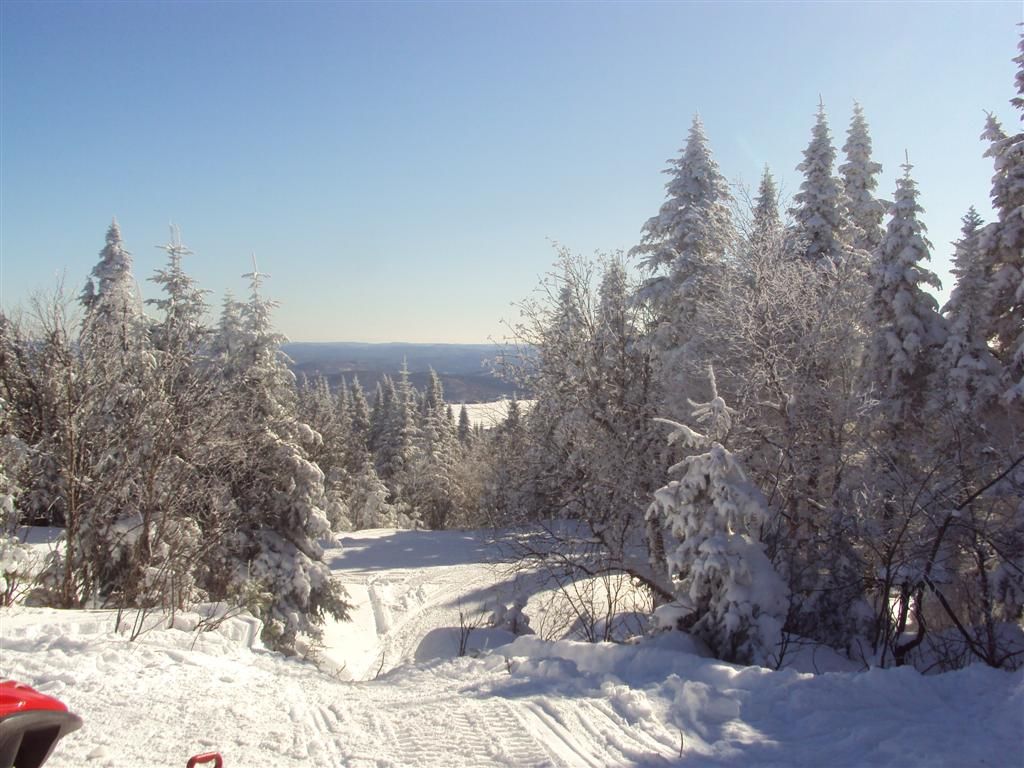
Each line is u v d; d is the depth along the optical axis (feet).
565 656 26.12
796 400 47.26
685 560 30.19
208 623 31.65
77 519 51.21
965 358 52.19
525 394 66.59
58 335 53.36
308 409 118.83
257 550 66.03
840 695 18.62
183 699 20.04
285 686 22.82
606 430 62.69
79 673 21.67
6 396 53.26
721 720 17.92
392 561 118.93
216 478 60.39
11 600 40.88
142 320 65.10
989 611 30.63
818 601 35.04
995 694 18.12
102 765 15.17
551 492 62.69
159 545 54.70
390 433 194.29
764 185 67.05
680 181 64.39
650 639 28.60
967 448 42.09
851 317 53.78
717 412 32.71
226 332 68.54
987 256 56.03
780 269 53.16
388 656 72.64
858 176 74.95
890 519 38.47
